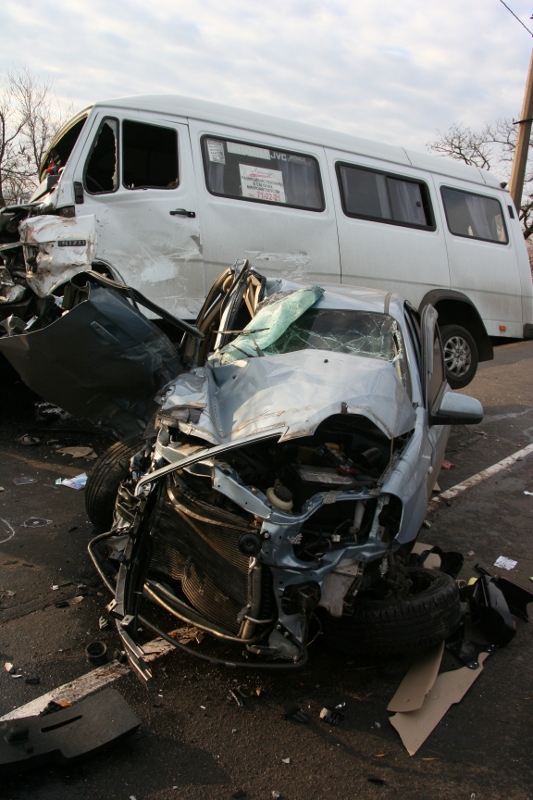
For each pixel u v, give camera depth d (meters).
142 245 5.96
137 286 5.94
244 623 2.51
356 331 4.01
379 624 2.76
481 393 8.75
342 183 7.47
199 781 2.25
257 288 4.35
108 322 3.57
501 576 3.72
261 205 6.76
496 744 2.58
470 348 8.09
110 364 3.72
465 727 2.66
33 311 5.74
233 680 2.78
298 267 7.03
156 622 3.07
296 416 2.80
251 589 2.48
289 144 7.07
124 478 3.32
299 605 2.48
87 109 5.93
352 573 2.64
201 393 3.20
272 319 3.94
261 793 2.23
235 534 2.54
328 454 2.96
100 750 2.27
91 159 6.00
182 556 2.82
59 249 5.45
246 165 6.72
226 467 2.66
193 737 2.44
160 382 3.91
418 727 2.59
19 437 5.68
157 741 2.40
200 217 6.31
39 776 2.19
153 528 2.82
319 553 2.60
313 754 2.42
